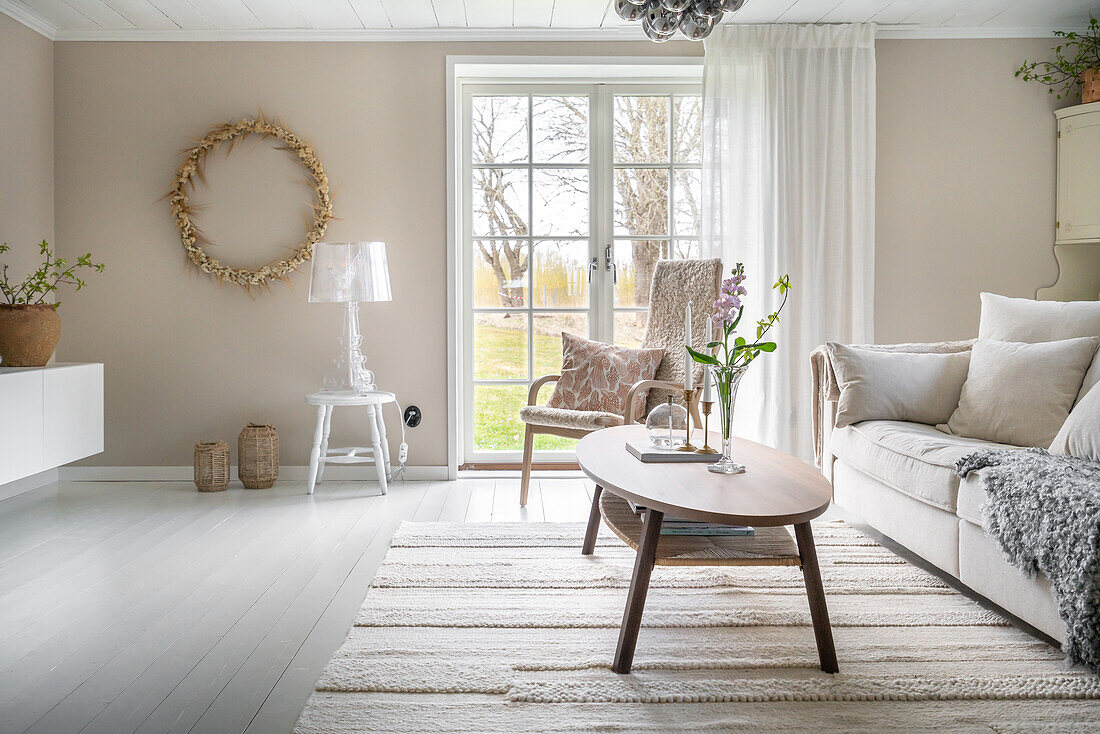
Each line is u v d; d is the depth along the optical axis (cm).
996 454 231
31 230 390
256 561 280
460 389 444
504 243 445
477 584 254
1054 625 196
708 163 406
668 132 441
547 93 439
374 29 404
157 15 383
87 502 367
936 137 420
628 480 209
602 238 443
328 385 415
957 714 171
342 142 410
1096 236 402
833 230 409
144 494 384
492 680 186
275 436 400
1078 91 418
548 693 179
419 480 418
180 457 417
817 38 404
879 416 310
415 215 413
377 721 167
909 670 193
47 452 343
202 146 403
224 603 240
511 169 442
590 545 285
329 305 414
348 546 299
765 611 231
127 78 405
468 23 398
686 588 251
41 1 365
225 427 416
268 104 408
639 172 442
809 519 183
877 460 284
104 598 244
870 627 221
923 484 252
